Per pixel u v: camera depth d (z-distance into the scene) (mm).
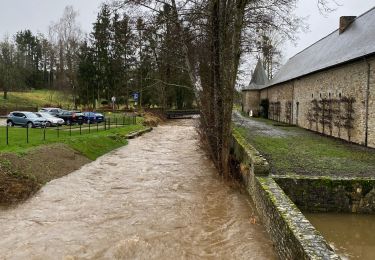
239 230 10000
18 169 13938
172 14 16359
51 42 80250
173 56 18172
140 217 11086
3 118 45500
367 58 18875
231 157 16625
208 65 17375
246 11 15930
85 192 13688
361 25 25016
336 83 23391
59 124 34312
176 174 16891
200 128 22672
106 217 11055
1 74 63188
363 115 19531
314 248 6137
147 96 59719
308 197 11188
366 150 17891
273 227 8688
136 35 17047
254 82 56812
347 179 11078
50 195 13125
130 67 52562
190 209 11828
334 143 20703
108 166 18719
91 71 61562
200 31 16766
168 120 56469
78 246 8977
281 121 40500
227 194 13508
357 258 8484
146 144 27422
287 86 37781
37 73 90562
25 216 10984
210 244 9172
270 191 9719
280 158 15500
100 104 65625
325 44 31844
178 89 63188
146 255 8578
